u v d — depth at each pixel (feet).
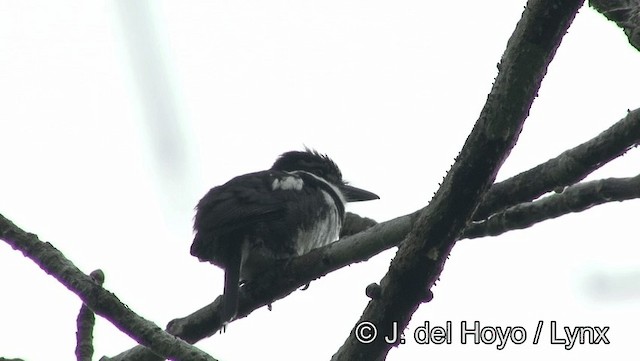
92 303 23.43
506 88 18.67
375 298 20.99
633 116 21.76
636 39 24.38
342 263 27.53
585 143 22.70
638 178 24.35
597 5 25.26
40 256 24.32
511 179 23.67
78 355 25.21
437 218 19.95
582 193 24.72
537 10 17.93
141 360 27.86
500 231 25.99
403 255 20.47
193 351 22.62
